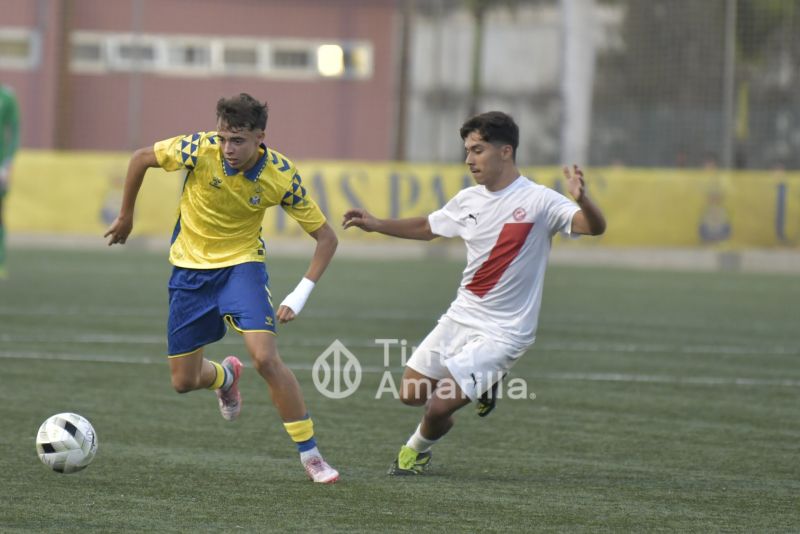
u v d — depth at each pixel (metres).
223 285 17.28
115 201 68.38
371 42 88.81
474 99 93.25
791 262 65.19
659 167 80.00
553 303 44.97
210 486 16.53
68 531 13.92
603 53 85.31
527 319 17.69
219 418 22.09
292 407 16.89
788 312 43.25
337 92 88.88
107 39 86.19
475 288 17.84
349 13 88.56
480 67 94.75
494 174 17.66
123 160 68.31
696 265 66.06
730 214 66.00
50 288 45.00
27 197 68.06
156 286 47.03
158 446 19.41
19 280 47.59
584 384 27.12
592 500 16.19
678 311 43.06
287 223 68.44
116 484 16.50
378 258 65.44
